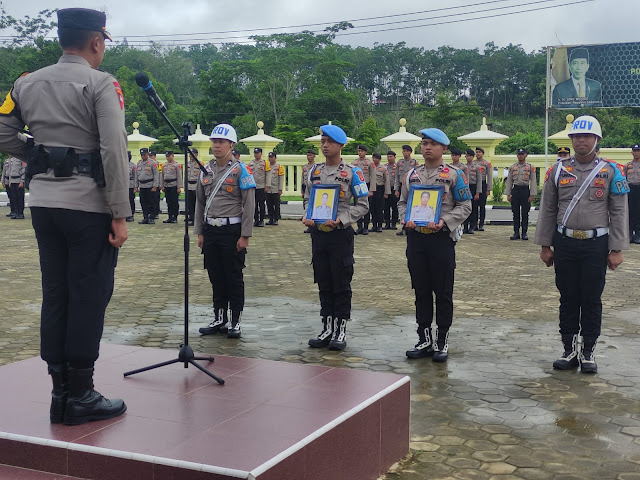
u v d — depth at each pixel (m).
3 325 7.43
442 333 6.20
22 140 3.75
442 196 6.05
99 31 3.71
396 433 4.11
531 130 69.44
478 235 16.55
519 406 5.05
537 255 13.02
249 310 8.23
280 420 3.59
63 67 3.63
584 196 5.76
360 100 61.50
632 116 44.81
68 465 3.36
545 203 6.00
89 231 3.62
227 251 6.82
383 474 3.97
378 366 6.02
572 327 5.97
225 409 3.79
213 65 51.84
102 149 3.53
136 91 51.91
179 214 22.25
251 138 26.16
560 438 4.47
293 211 22.53
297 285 9.84
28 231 16.80
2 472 3.41
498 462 4.11
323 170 6.53
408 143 23.58
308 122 51.94
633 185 15.05
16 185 19.92
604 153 20.75
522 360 6.21
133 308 8.30
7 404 3.93
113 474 3.25
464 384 5.55
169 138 42.12
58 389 3.65
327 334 6.60
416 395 5.29
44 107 3.59
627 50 24.48
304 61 56.81
